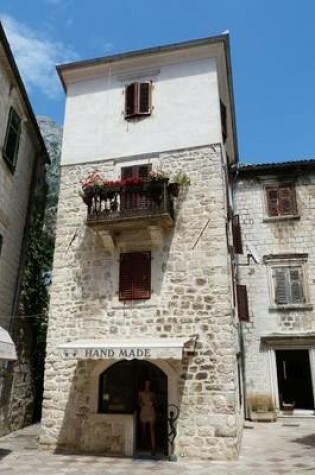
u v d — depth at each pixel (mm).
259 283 18703
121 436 10961
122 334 11969
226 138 16094
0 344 10586
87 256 13055
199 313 11648
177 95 14133
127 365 11852
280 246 19031
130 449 10773
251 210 19797
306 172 19781
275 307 18203
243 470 9383
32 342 16969
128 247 12758
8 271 14820
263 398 17234
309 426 15570
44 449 11367
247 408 17188
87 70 15297
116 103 14680
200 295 11797
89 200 12703
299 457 10695
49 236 20047
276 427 15422
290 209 19469
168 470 9359
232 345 11242
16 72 14227
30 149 17344
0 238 14102
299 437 13461
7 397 14219
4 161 14125
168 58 14617
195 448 10516
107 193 12562
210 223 12422
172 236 12562
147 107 14242
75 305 12617
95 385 11609
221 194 12633
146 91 14477
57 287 12938
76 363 11969
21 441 12898
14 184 15352
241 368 16906
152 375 12211
